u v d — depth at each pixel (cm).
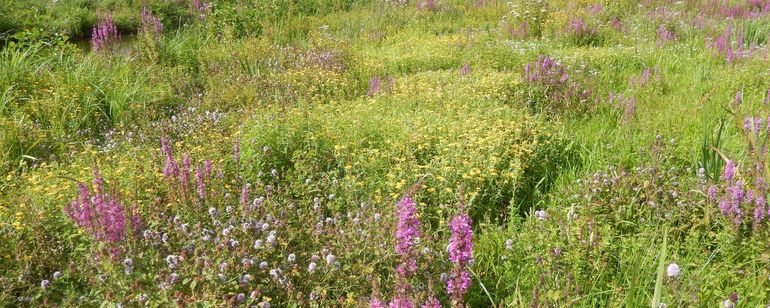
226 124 740
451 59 1098
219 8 1503
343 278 368
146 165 572
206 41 1267
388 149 605
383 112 743
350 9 1772
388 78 923
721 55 1025
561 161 617
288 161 597
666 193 478
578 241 404
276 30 1359
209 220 452
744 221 418
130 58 1062
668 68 995
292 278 372
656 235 420
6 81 836
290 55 1091
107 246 343
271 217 415
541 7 1370
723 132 611
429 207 500
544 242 419
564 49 1153
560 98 788
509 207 502
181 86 965
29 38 1037
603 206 474
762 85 835
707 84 874
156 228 418
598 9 1485
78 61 988
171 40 1206
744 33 1189
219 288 337
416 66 1077
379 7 1698
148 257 378
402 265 349
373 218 427
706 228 432
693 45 1153
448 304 364
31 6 1658
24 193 506
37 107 789
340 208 503
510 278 402
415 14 1628
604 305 373
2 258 389
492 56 1053
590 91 808
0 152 644
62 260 392
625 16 1470
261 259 375
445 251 392
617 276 390
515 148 587
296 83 890
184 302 307
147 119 785
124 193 478
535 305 336
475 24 1547
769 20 1352
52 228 420
